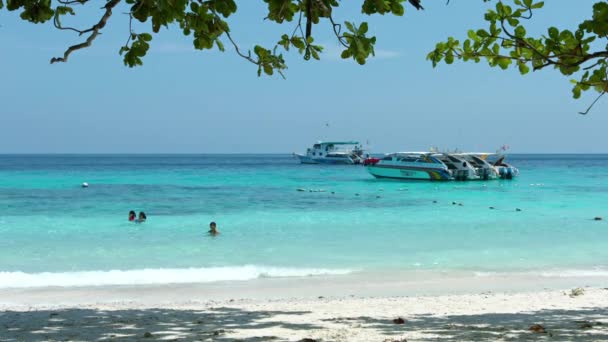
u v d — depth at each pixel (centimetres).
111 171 10406
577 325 901
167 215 3139
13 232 2445
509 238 2369
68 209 3400
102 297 1320
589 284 1477
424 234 2473
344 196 4612
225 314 1034
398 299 1220
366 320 959
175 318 991
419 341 773
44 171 10212
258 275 1603
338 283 1496
